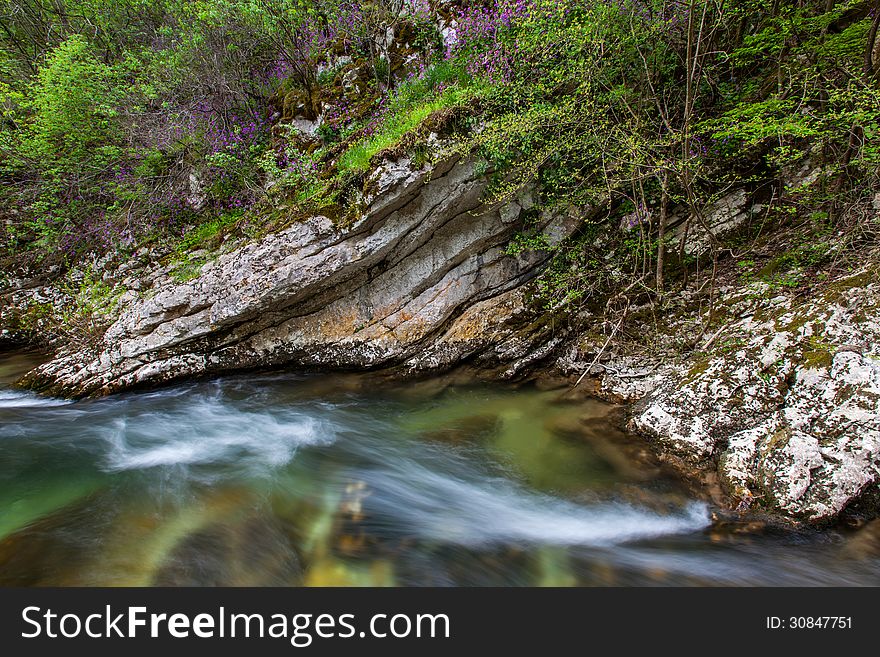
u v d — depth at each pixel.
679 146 5.66
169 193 8.23
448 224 6.36
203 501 4.13
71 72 7.25
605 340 5.96
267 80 9.13
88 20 9.90
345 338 6.68
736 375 4.33
